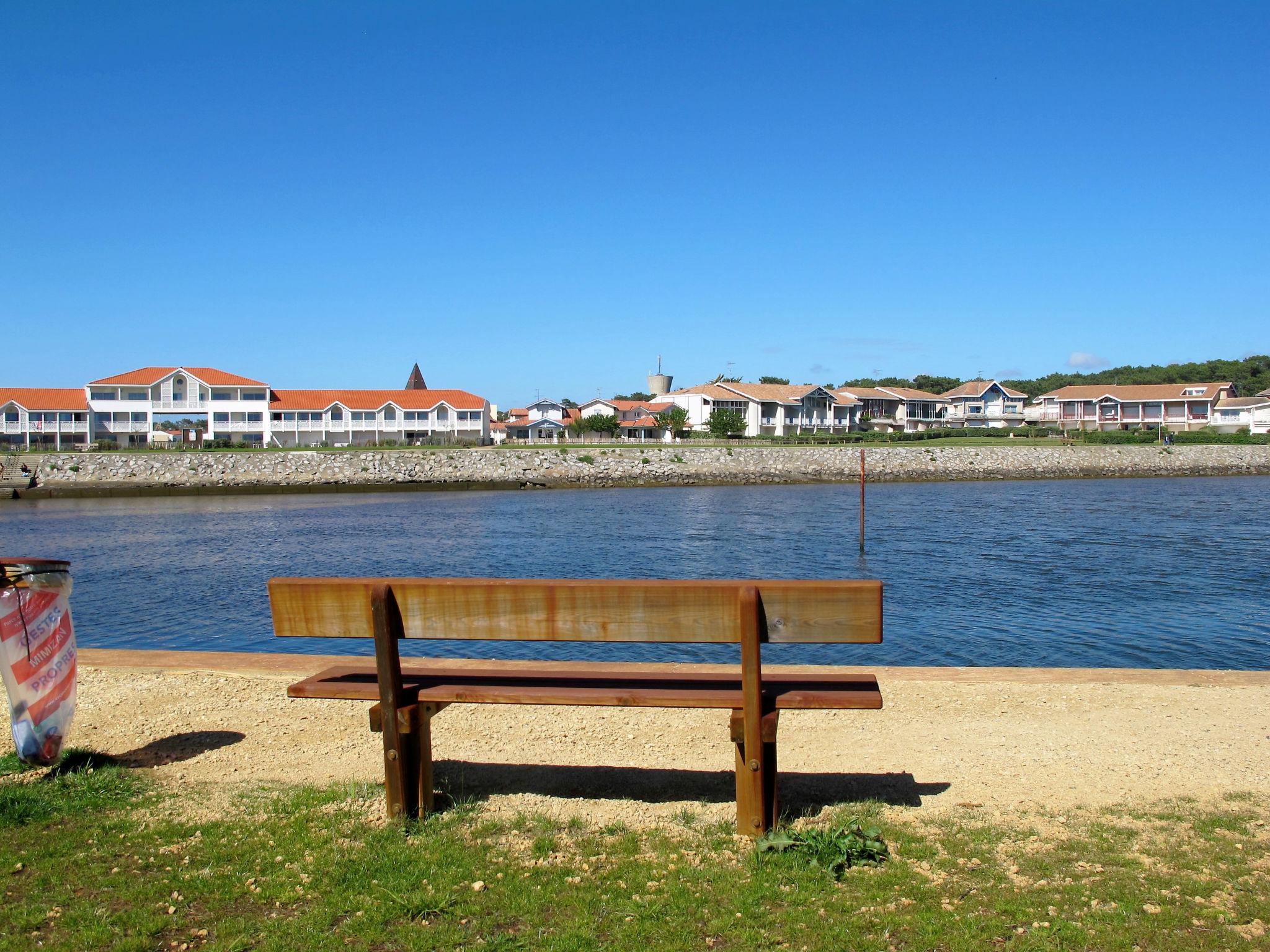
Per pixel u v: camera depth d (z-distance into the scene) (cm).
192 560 3194
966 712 769
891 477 7688
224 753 676
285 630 561
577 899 446
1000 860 485
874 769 636
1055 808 558
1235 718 738
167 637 1905
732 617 523
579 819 546
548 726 741
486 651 1669
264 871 480
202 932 422
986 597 2242
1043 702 795
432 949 404
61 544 3700
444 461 7469
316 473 7131
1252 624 1914
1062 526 4028
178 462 7075
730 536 3791
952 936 408
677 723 746
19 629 606
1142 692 822
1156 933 407
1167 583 2456
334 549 3491
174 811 561
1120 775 613
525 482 7038
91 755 661
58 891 461
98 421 9425
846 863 481
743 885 457
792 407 11206
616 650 1683
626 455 7819
